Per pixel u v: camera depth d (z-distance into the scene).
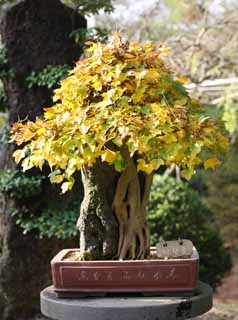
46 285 3.82
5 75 3.83
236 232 5.87
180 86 2.32
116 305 1.98
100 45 2.23
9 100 3.89
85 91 2.18
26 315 3.84
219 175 5.99
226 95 4.53
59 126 2.12
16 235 3.81
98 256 2.29
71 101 2.22
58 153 2.06
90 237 2.31
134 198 2.30
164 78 2.23
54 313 2.08
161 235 4.66
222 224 5.91
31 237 3.81
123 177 2.29
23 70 3.83
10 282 3.80
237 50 4.80
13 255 3.80
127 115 2.03
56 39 3.86
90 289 2.11
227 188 5.92
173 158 2.03
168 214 4.74
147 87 2.18
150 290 2.08
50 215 3.77
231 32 4.90
